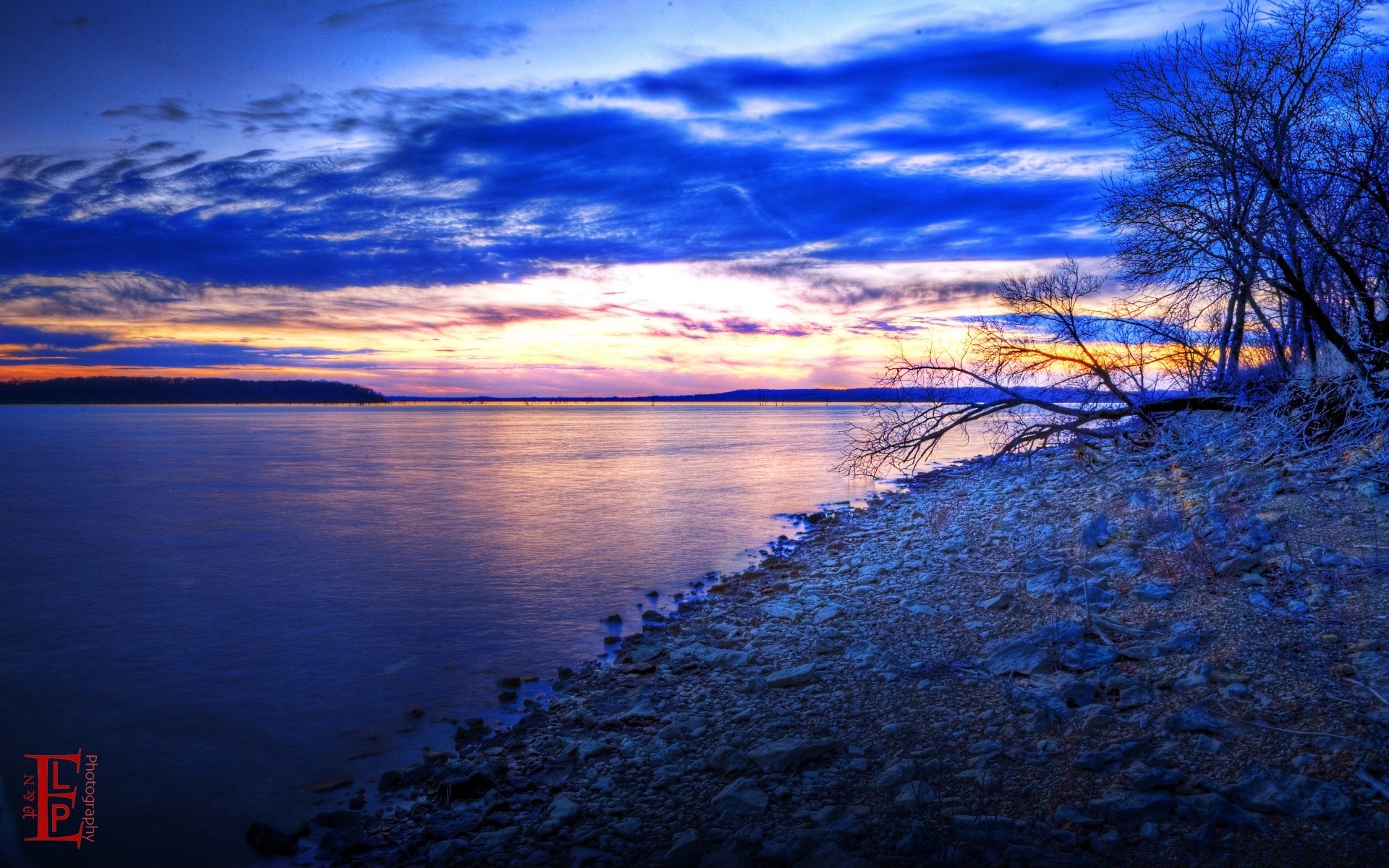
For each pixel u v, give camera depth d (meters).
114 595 12.29
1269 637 6.05
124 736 6.94
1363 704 4.90
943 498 16.58
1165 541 8.83
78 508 22.83
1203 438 12.67
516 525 18.31
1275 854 3.74
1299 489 9.54
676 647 8.48
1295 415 10.84
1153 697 5.49
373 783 5.95
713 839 4.43
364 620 10.58
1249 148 10.40
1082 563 8.76
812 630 8.30
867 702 6.15
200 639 9.88
